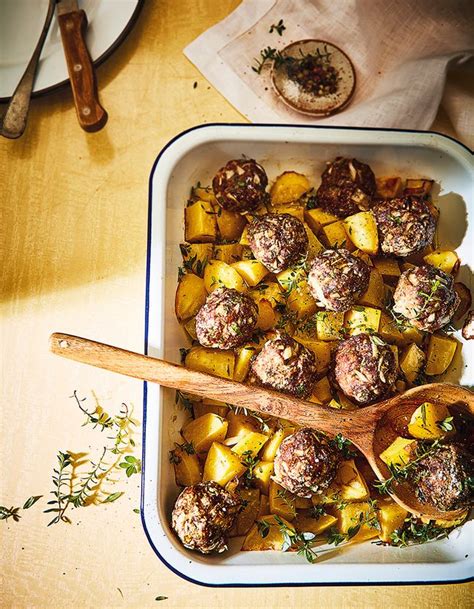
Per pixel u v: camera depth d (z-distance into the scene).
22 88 0.62
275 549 0.53
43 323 0.62
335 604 0.58
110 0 0.64
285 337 0.54
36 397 0.60
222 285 0.57
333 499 0.54
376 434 0.54
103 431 0.60
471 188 0.59
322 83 0.64
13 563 0.58
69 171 0.64
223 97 0.65
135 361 0.52
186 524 0.51
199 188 0.60
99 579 0.58
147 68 0.65
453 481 0.52
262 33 0.65
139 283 0.62
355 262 0.54
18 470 0.60
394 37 0.64
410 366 0.56
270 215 0.56
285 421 0.55
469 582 0.55
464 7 0.64
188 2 0.65
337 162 0.59
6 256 0.62
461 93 0.65
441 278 0.54
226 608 0.58
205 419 0.54
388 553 0.53
